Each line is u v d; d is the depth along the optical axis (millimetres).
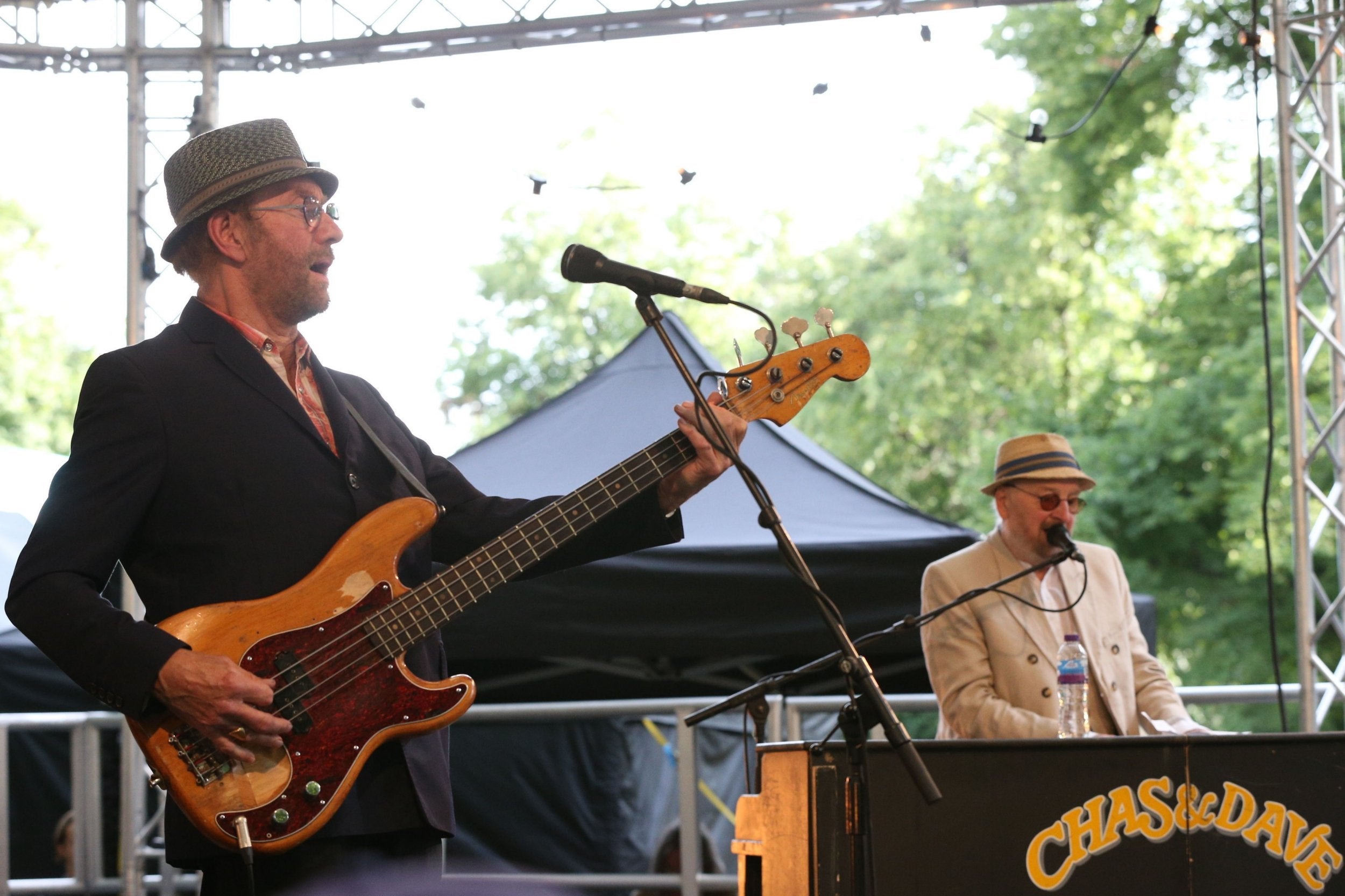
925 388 17828
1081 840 3268
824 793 3164
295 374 3207
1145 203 17547
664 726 7285
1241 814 3334
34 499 8961
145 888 6590
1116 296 17453
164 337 3100
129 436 2908
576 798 7160
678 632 6059
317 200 3225
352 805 2893
